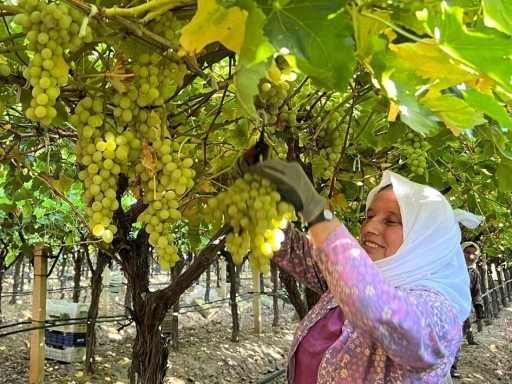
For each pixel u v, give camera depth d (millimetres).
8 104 1947
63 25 1106
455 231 1787
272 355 7254
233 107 2445
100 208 1288
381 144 2943
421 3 987
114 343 7098
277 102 1737
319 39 910
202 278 13602
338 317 1832
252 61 824
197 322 9008
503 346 9641
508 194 4180
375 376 1588
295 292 3682
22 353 6328
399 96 1014
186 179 1360
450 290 1655
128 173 1451
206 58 1663
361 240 1914
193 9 1275
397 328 1328
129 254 2684
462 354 8789
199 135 1834
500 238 7895
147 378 2596
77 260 7352
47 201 4848
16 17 1116
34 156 2910
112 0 1365
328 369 1658
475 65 999
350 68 938
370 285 1306
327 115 2357
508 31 1005
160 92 1387
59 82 1146
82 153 1321
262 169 1303
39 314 4406
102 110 1354
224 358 6801
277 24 890
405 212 1745
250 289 12648
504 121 1174
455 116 1130
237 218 1311
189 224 3189
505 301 15078
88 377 5461
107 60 1669
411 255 1676
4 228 4605
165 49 1305
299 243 2086
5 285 11125
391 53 1047
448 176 3752
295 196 1321
